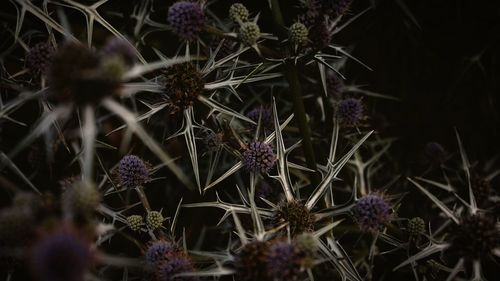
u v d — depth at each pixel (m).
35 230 0.27
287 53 0.35
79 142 0.38
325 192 0.33
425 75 0.47
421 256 0.32
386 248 0.38
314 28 0.34
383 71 0.47
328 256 0.32
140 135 0.27
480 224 0.32
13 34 0.36
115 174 0.35
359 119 0.38
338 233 0.35
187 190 0.43
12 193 0.36
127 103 0.41
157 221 0.34
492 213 0.35
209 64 0.34
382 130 0.45
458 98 0.47
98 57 0.28
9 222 0.28
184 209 0.43
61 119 0.34
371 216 0.32
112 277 0.39
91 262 0.27
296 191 0.34
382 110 0.47
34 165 0.38
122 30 0.41
